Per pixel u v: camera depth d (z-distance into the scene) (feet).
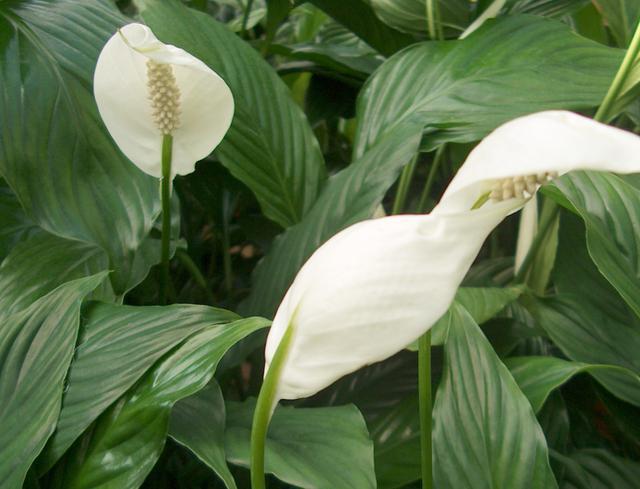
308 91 4.21
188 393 2.44
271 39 4.05
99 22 3.16
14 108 2.89
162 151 2.71
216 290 4.29
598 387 3.20
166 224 2.84
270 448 2.54
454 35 4.01
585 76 3.18
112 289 3.02
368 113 3.41
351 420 2.62
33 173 2.84
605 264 2.85
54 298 2.65
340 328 1.95
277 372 2.01
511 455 2.54
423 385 2.37
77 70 3.02
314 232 3.20
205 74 2.62
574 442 3.41
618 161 1.61
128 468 2.43
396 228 1.95
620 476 3.04
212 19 3.42
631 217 3.03
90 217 2.85
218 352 2.49
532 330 3.31
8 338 2.61
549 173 1.90
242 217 4.13
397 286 1.94
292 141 3.38
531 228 3.56
